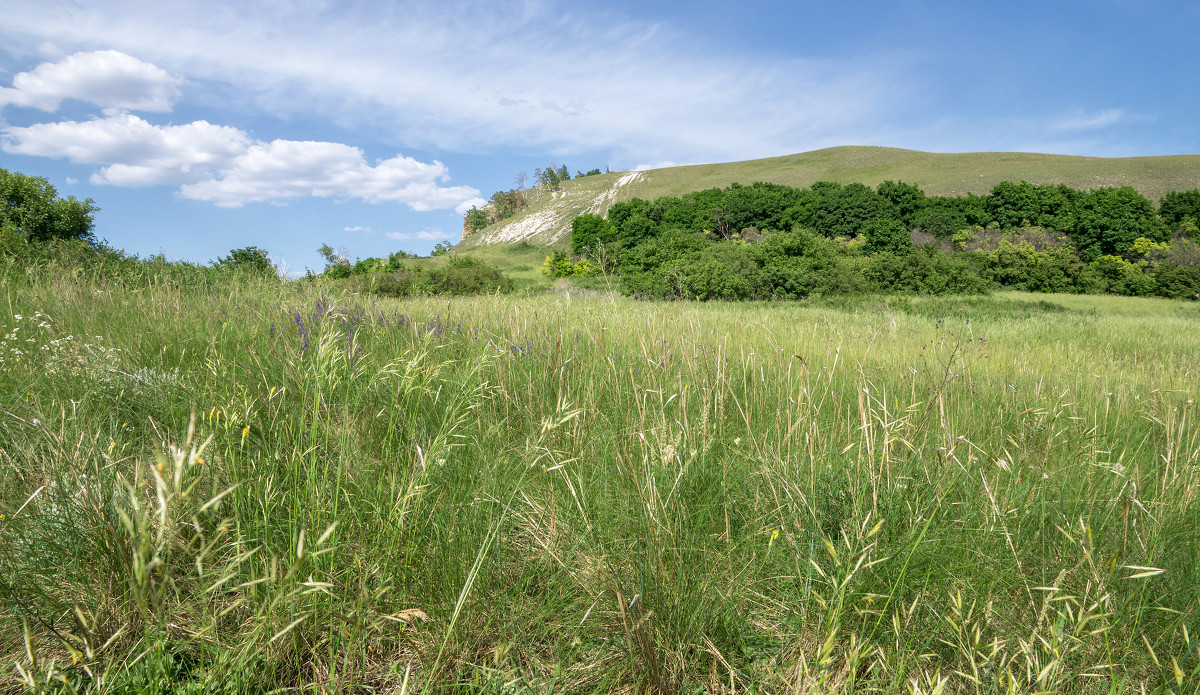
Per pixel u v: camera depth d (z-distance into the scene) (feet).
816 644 5.47
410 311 19.02
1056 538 6.70
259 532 5.66
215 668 4.48
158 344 12.84
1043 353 27.37
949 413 10.86
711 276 80.48
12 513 5.66
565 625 5.69
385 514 6.00
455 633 5.20
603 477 7.66
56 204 66.95
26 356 11.10
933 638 5.42
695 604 5.69
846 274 90.84
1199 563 6.32
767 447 8.80
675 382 11.50
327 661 5.14
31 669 3.94
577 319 17.39
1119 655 5.35
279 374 10.09
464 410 8.63
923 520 6.57
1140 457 9.88
